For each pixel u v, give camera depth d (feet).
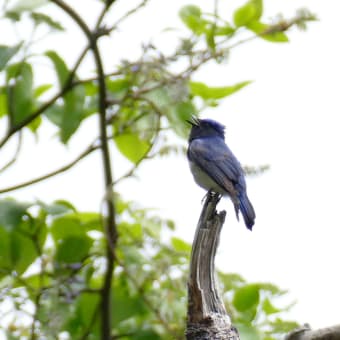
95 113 32.65
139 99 30.14
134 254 29.60
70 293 29.07
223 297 30.37
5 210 29.32
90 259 31.48
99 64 30.22
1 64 30.04
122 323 31.22
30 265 31.24
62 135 30.91
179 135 30.55
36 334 28.40
